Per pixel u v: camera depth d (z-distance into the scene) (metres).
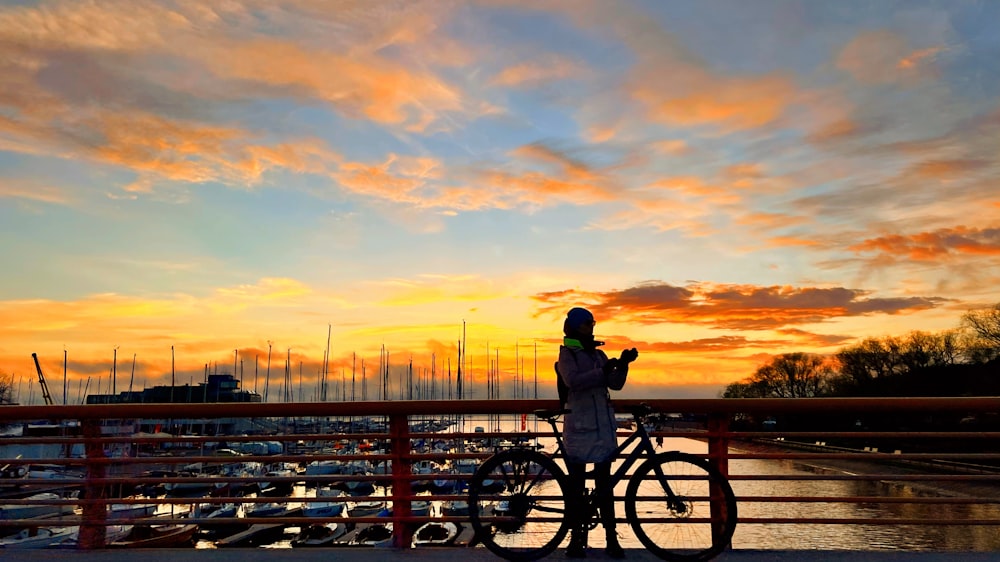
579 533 5.32
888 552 5.50
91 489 5.90
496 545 5.36
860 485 56.56
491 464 5.48
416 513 34.28
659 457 5.35
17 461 5.88
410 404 5.74
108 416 5.85
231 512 41.81
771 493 46.69
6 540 20.48
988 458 5.36
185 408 5.82
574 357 5.25
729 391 134.62
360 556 5.46
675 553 5.26
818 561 5.26
